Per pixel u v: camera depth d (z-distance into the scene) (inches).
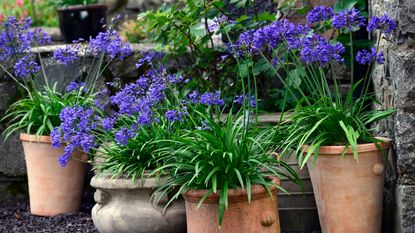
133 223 120.8
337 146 111.7
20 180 163.8
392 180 117.2
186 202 112.7
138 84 124.6
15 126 161.2
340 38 143.5
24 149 150.3
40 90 155.5
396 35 109.6
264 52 144.0
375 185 113.5
